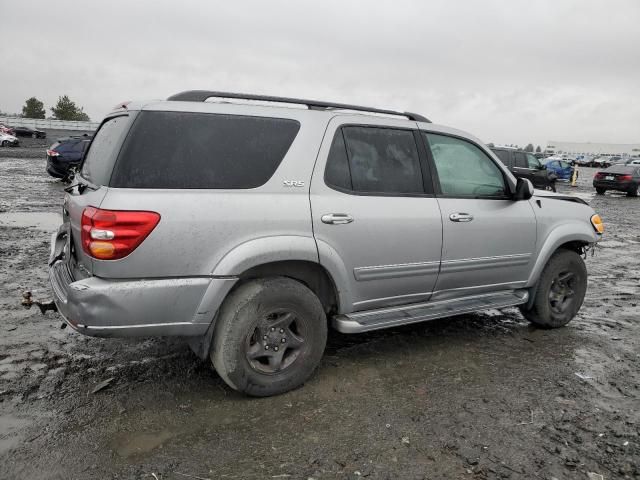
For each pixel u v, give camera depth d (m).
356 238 3.53
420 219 3.83
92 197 2.97
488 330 4.86
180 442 2.82
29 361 3.79
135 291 2.86
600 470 2.68
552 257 4.81
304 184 3.37
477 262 4.22
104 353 3.97
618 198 23.52
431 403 3.35
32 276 6.09
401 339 4.51
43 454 2.67
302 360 3.42
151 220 2.85
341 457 2.72
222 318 3.16
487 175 4.39
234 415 3.12
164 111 3.06
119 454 2.70
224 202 3.07
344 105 3.77
